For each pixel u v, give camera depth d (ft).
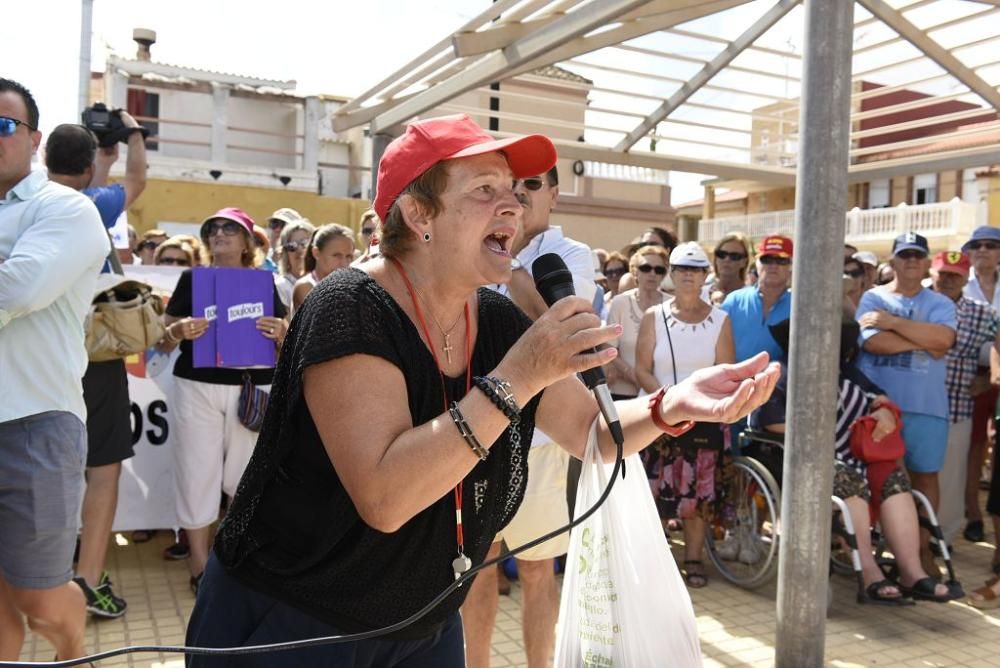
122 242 20.68
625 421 6.55
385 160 5.78
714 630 14.74
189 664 6.23
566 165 62.95
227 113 73.87
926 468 17.78
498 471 6.13
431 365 5.71
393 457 5.04
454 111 20.12
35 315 9.11
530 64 16.58
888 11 17.35
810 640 11.42
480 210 5.58
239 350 15.21
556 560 17.29
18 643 9.77
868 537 16.15
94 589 14.07
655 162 23.70
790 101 21.98
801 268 11.19
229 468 15.92
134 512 17.63
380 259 5.97
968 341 18.70
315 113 76.43
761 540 17.42
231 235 16.12
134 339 13.60
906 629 14.89
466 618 10.67
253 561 5.94
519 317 6.66
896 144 23.32
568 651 7.38
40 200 9.27
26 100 9.37
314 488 5.69
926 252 17.88
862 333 18.20
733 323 18.40
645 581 7.09
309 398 5.36
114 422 14.38
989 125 22.33
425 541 5.86
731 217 101.86
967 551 20.15
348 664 5.99
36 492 8.98
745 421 18.71
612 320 18.83
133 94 79.00
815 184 11.00
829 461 11.34
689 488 16.80
